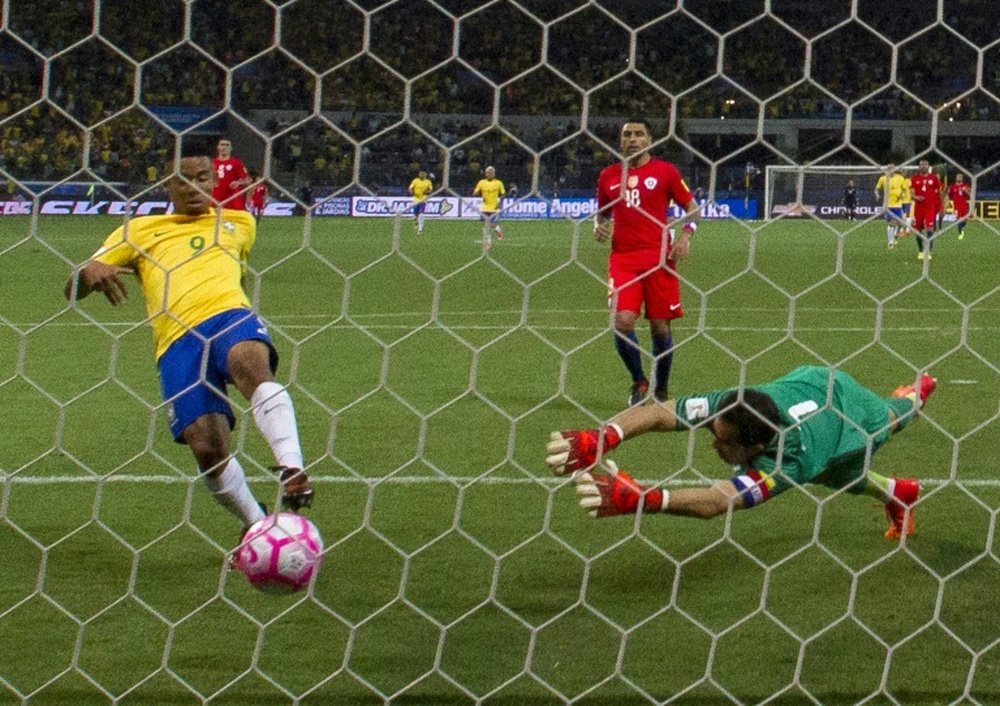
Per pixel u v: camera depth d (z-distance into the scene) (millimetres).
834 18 35844
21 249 29797
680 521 8203
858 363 14922
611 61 32000
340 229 36969
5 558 7301
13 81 28281
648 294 11906
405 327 18266
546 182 33125
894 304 21656
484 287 24703
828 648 6039
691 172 38500
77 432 11102
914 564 7359
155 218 7254
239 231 7383
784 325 18922
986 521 8250
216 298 7043
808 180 38906
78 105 27297
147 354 15922
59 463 9820
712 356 15602
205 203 7223
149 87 26328
